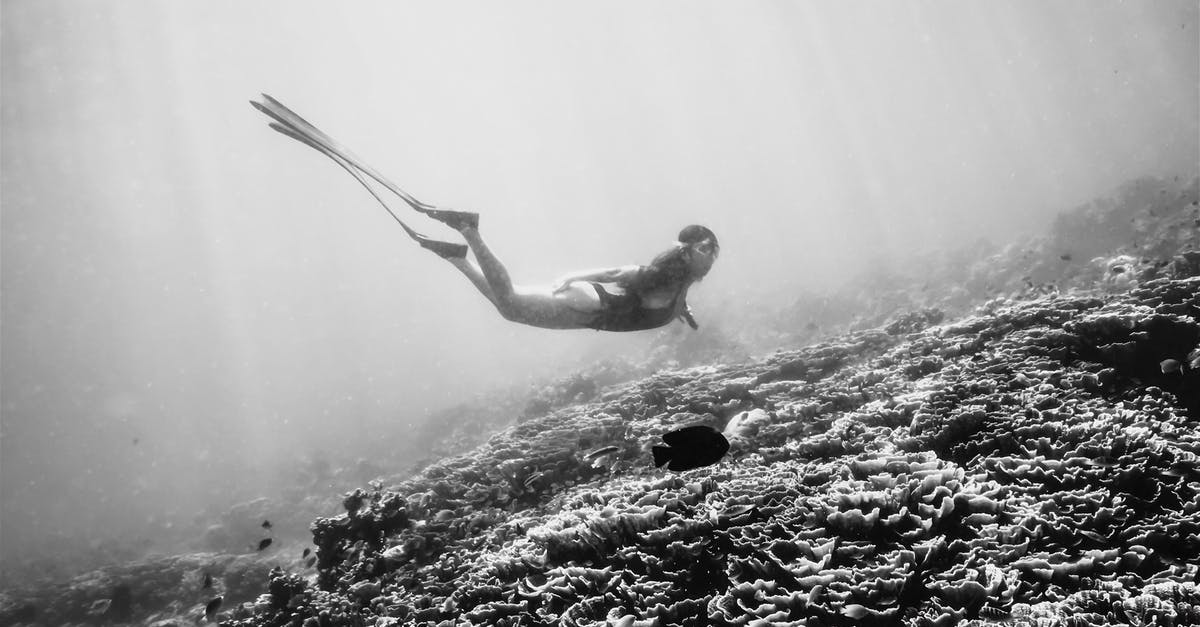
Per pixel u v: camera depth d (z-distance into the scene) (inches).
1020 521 141.1
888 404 212.8
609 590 148.8
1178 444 168.4
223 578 487.8
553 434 294.4
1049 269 685.9
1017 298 365.4
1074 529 139.6
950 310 698.8
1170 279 276.7
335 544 233.0
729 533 149.4
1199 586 118.0
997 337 270.8
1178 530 137.8
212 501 1027.9
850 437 198.8
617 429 272.8
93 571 553.6
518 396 829.2
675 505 167.0
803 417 235.9
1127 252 539.8
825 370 311.4
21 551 1104.2
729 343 766.5
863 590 123.3
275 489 927.7
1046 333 244.1
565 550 169.3
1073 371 216.5
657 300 135.7
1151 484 153.5
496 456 291.0
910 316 367.9
